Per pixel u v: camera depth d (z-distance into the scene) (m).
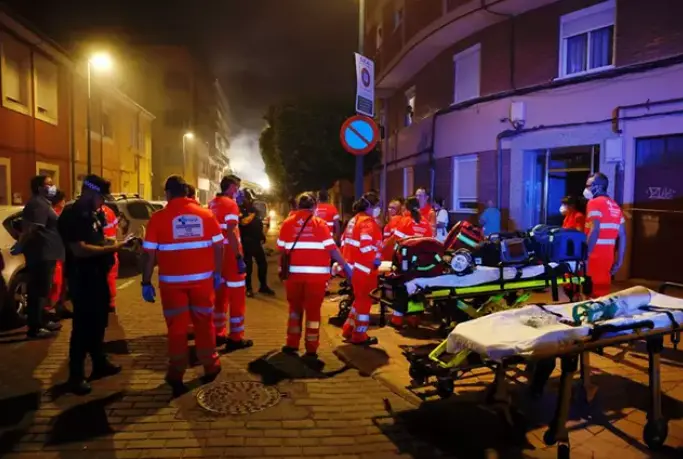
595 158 10.84
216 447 4.02
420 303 5.88
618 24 10.34
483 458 3.89
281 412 4.66
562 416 3.77
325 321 7.98
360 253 6.50
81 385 5.01
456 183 14.65
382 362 5.98
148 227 5.11
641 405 4.74
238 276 6.51
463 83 14.63
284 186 32.00
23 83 17.42
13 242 7.48
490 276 6.12
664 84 9.62
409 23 16.50
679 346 6.46
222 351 6.45
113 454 3.90
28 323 6.84
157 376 5.53
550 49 11.70
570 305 4.68
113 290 7.95
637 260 10.18
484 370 5.66
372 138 9.26
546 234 6.44
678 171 9.61
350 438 4.20
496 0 11.77
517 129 12.16
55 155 19.77
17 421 4.43
